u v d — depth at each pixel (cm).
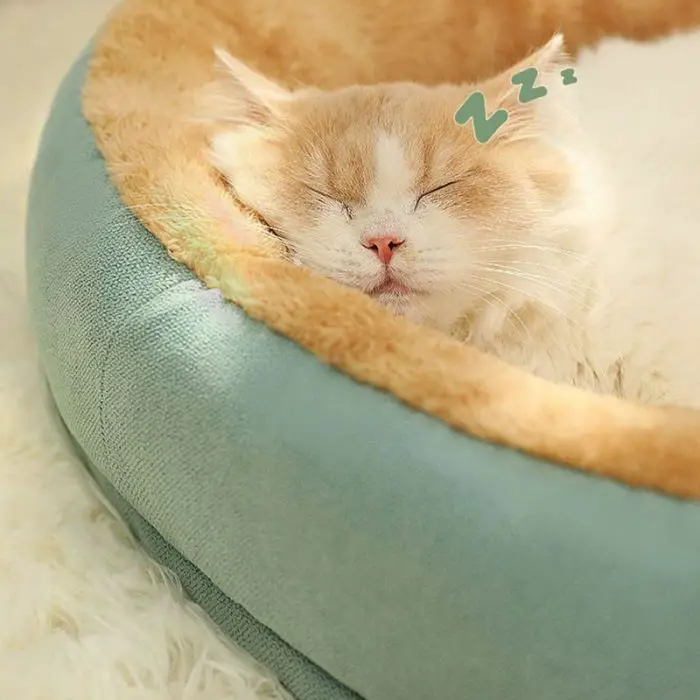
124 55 55
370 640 44
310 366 45
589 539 42
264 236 49
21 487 51
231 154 51
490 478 43
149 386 46
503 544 42
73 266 48
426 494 43
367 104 51
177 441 45
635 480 43
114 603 48
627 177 54
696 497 43
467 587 42
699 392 51
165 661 46
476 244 49
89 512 51
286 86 57
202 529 46
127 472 48
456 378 44
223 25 58
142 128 51
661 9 64
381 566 43
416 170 49
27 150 70
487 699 43
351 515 43
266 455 44
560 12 64
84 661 46
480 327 51
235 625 48
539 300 51
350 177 49
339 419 44
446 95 51
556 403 44
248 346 45
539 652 42
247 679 47
